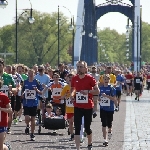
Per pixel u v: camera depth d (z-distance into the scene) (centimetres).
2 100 1855
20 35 19212
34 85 2833
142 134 3009
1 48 19875
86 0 17512
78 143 2219
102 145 2523
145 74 11719
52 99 3088
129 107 5475
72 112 2688
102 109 2605
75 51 13925
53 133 2955
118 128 3338
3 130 1844
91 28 17825
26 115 2898
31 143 2558
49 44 19412
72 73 2733
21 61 19425
